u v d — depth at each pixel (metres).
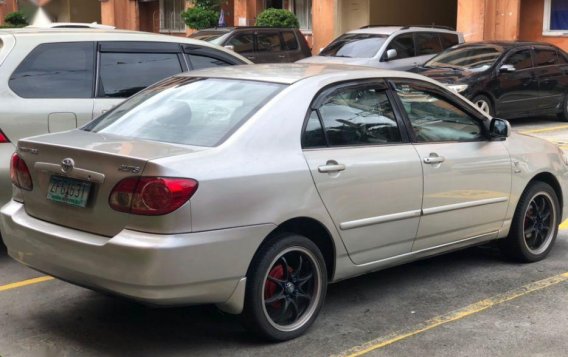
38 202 4.33
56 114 6.02
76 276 4.04
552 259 6.05
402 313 4.82
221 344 4.31
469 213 5.27
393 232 4.77
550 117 15.59
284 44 17.30
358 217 4.54
